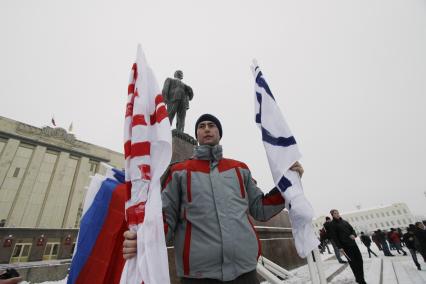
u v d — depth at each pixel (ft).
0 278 7.14
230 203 5.08
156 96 4.96
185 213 5.08
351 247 15.47
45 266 37.86
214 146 6.03
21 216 78.64
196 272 4.39
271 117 6.23
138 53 5.45
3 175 79.82
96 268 6.91
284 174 5.44
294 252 23.97
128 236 3.78
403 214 247.70
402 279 16.84
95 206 7.99
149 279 3.29
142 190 4.06
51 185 86.84
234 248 4.49
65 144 94.07
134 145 4.38
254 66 7.26
